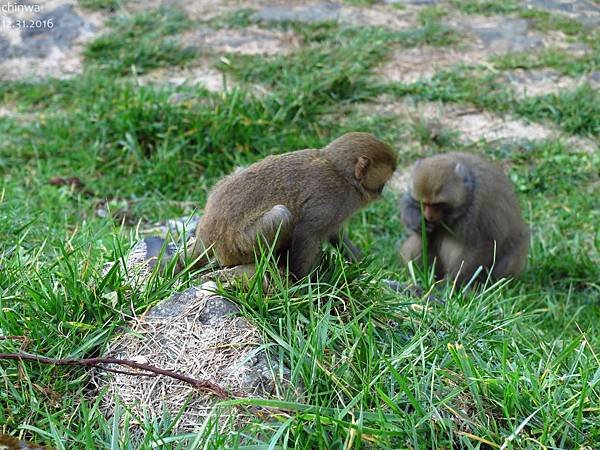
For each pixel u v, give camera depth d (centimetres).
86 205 1002
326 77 1228
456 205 868
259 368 478
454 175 866
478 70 1271
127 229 963
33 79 1275
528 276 941
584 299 902
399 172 1102
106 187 1052
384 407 463
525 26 1379
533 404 475
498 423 470
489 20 1397
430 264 935
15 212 798
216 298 516
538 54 1308
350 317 533
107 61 1298
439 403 459
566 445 460
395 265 944
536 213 1034
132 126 1096
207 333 499
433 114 1191
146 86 1214
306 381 466
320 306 536
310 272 561
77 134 1136
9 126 1163
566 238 1001
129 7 1434
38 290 532
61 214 952
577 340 533
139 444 449
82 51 1329
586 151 1133
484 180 891
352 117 1179
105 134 1115
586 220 1026
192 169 1083
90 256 587
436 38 1334
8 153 1109
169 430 443
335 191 568
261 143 1100
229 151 1091
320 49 1305
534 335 629
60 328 505
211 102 1157
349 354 484
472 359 522
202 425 426
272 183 562
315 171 566
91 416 454
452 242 916
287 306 505
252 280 516
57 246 677
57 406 468
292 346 487
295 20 1388
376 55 1293
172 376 462
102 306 518
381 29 1357
